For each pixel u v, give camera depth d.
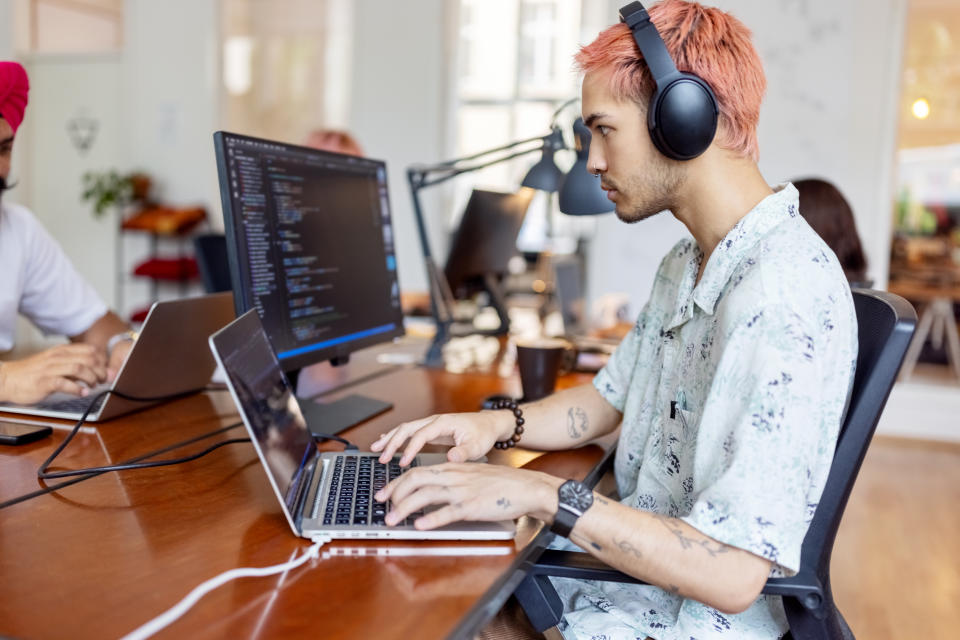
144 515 0.86
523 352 1.50
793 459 0.79
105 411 1.24
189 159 5.78
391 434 1.04
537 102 5.27
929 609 2.37
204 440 1.16
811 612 0.89
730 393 0.84
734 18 0.93
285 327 1.21
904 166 4.68
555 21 5.18
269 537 0.81
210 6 5.62
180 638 0.61
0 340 1.68
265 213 1.17
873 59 4.36
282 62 5.70
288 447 0.92
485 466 0.89
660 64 0.89
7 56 5.92
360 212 1.49
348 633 0.63
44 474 0.97
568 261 3.24
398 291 1.63
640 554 0.81
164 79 5.77
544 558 0.92
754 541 0.78
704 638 0.94
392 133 5.36
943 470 3.88
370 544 0.81
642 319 1.22
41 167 6.14
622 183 0.97
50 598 0.67
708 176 0.93
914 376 4.76
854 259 2.11
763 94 0.93
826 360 0.84
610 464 1.22
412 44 5.27
